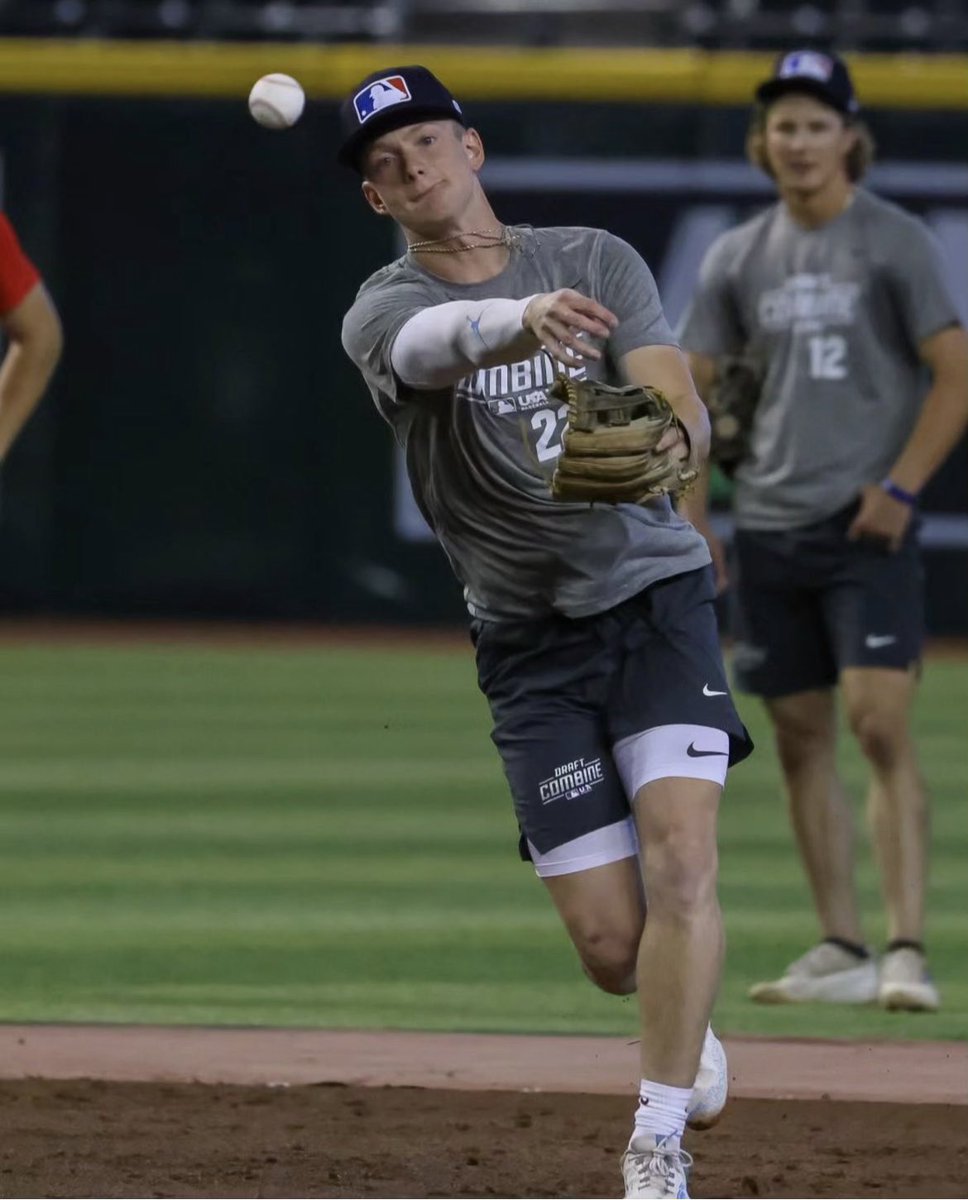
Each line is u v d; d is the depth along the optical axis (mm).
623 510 15344
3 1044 20641
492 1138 17359
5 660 60781
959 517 66000
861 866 33625
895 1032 21812
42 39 70062
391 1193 15625
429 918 28359
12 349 19344
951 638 66500
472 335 13953
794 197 23406
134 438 67938
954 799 38781
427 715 50469
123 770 42125
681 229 65688
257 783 40469
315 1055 20281
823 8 72125
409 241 15555
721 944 14617
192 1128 17531
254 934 27234
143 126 67125
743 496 23828
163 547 68188
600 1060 20188
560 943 26766
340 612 68375
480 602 15820
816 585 23344
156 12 70812
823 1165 16531
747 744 15391
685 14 71062
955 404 23016
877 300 23312
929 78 64312
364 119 15078
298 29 71188
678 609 15289
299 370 67562
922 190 64625
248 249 67250
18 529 68250
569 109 65688
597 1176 16203
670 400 14984
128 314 67625
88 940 26797
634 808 15008
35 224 67312
